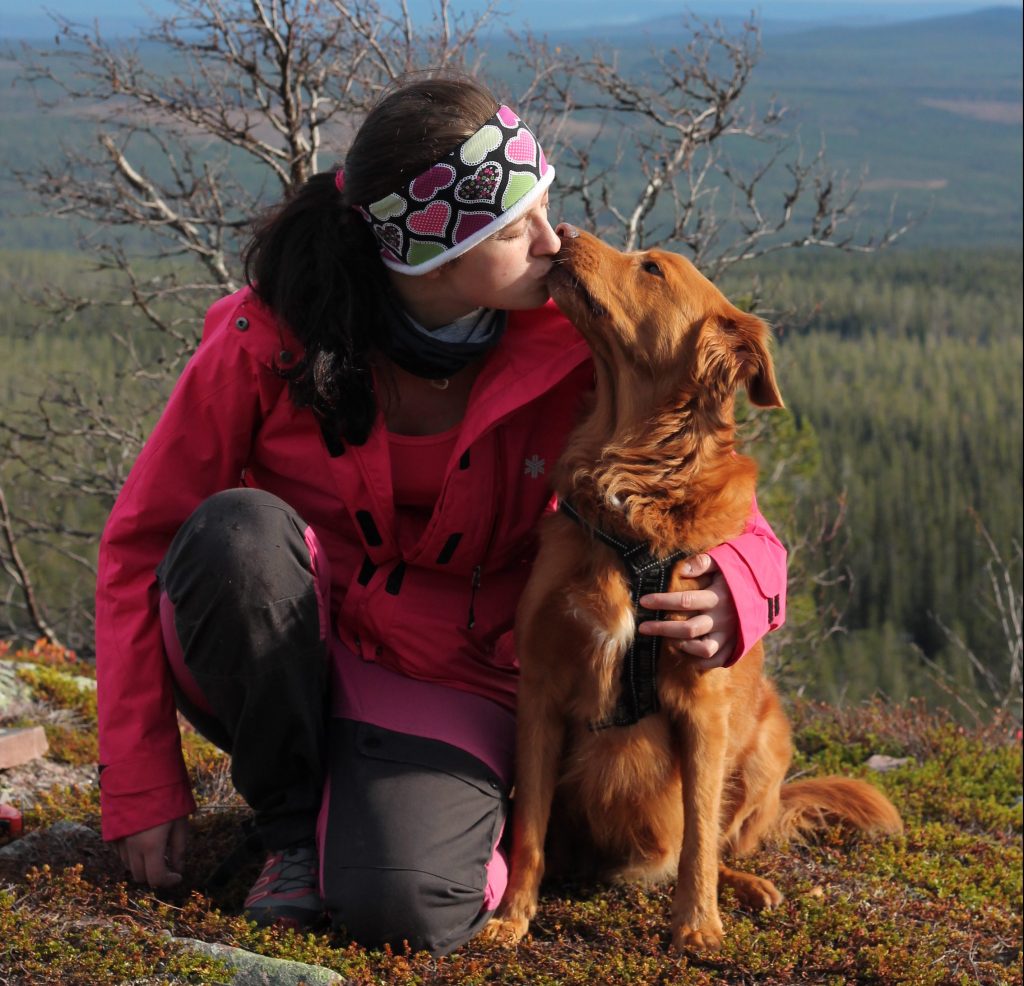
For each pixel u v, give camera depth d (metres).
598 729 2.28
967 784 3.16
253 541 2.06
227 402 2.19
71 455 6.11
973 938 2.30
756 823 2.51
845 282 71.31
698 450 2.29
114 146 5.23
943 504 41.69
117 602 2.18
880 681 24.27
